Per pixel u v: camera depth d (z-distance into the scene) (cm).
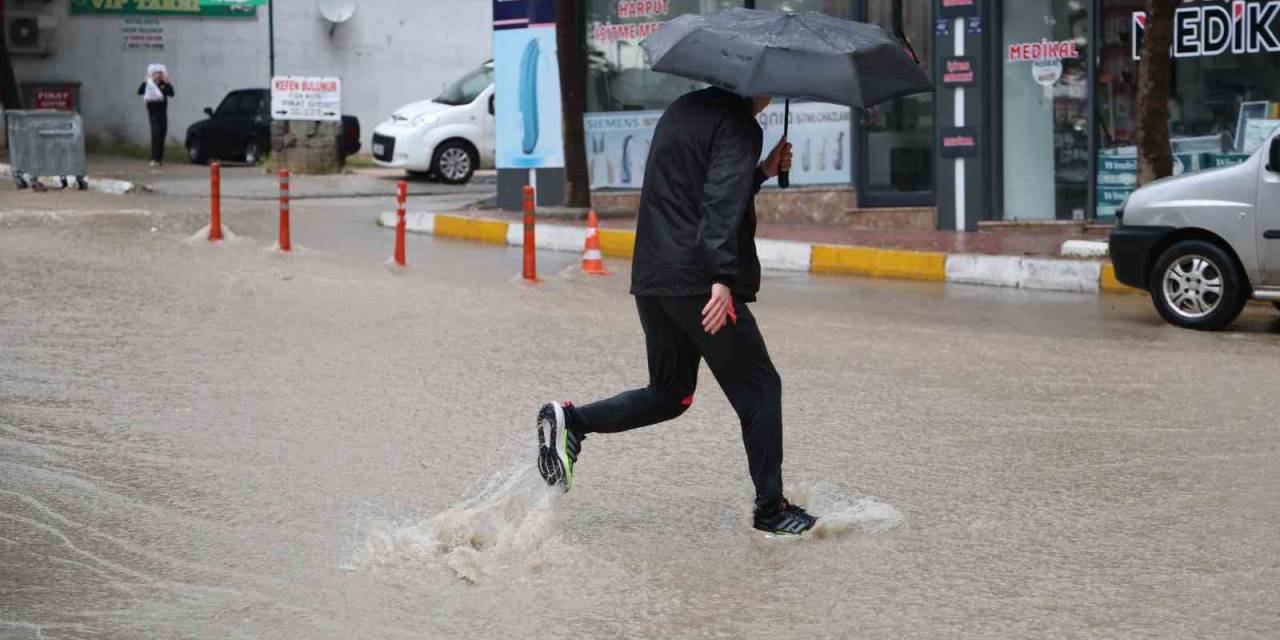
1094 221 1702
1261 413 815
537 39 1936
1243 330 1135
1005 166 1744
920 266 1453
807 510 622
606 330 1084
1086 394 868
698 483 668
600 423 585
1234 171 1120
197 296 1200
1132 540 584
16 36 3362
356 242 1662
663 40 562
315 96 2730
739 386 573
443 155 2573
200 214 1884
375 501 632
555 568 548
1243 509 627
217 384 870
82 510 615
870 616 499
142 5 3456
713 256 527
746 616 499
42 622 485
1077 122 1709
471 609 504
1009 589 527
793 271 1520
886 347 1030
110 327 1048
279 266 1403
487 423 779
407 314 1138
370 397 841
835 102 525
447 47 3572
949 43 1731
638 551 569
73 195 2116
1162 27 1416
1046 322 1166
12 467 679
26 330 1027
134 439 736
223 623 488
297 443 732
